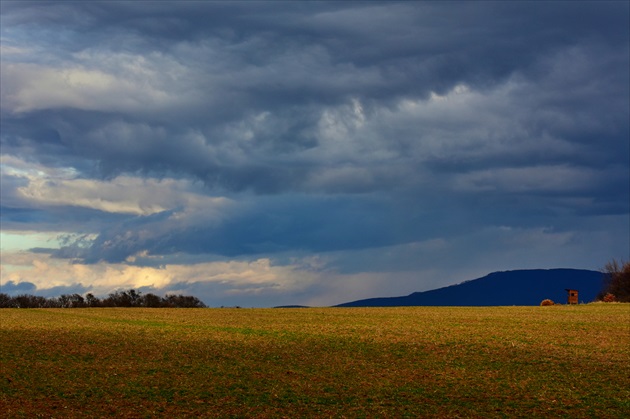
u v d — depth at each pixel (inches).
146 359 1684.3
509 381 1427.2
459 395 1298.0
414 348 1867.6
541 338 2068.2
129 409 1184.2
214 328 2411.4
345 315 3058.6
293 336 2146.9
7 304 4490.7
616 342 1982.0
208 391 1326.3
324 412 1174.3
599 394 1304.1
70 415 1141.7
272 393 1312.7
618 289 4997.5
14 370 1519.4
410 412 1174.3
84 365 1593.3
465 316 2938.0
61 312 3368.6
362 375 1489.9
